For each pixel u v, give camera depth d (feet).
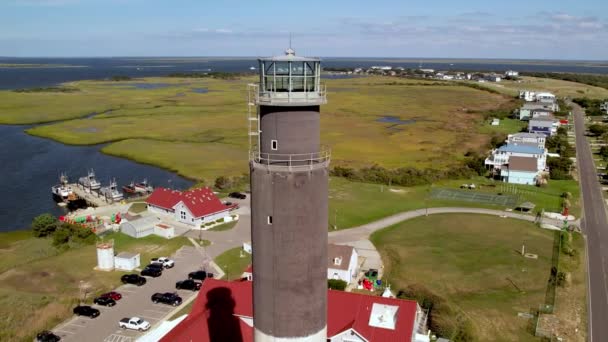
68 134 544.62
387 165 426.92
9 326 162.09
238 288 143.13
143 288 195.93
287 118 72.13
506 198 337.31
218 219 282.36
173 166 417.08
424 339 146.10
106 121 628.69
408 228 275.18
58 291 190.80
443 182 383.04
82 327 164.96
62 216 288.30
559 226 280.72
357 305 138.92
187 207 272.72
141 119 646.74
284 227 75.10
